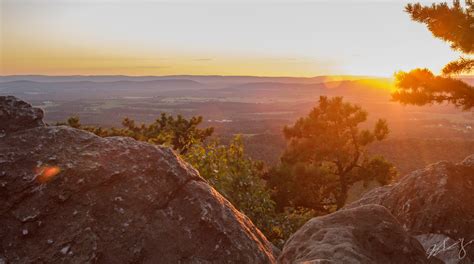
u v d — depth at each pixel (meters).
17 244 4.20
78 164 4.80
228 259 4.68
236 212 5.46
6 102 5.32
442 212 8.26
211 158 12.72
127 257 4.36
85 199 4.59
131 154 5.18
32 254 4.16
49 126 5.29
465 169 9.29
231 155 13.83
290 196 25.78
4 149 4.76
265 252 5.07
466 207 8.31
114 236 4.44
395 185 10.15
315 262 5.27
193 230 4.79
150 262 4.42
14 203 4.40
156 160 5.21
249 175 13.66
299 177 26.02
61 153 4.89
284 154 32.34
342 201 29.83
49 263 4.11
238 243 4.84
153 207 4.79
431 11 12.35
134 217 4.64
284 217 15.05
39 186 4.52
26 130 5.10
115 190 4.77
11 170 4.57
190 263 4.53
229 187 12.66
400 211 8.98
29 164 4.67
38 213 4.38
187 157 13.01
